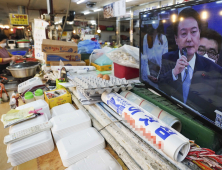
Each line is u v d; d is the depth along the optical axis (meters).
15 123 1.04
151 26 1.00
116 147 0.84
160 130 0.62
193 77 0.73
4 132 1.42
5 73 2.71
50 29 2.32
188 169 0.56
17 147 0.88
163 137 0.60
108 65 1.94
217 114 0.64
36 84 1.76
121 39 11.86
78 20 12.47
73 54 2.16
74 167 0.79
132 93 1.06
